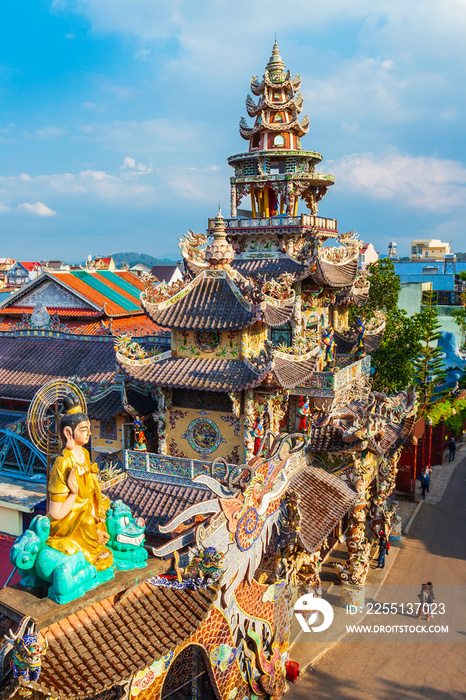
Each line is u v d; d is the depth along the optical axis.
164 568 15.52
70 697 11.88
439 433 50.00
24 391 32.00
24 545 12.99
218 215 25.80
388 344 47.31
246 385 22.86
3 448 29.78
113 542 14.72
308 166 35.34
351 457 26.83
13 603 12.78
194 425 25.44
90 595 13.37
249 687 19.75
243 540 18.72
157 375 24.67
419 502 41.22
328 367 31.53
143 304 24.78
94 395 27.91
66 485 13.43
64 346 35.31
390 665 23.81
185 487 24.38
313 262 31.30
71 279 55.78
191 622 14.95
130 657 13.30
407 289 67.88
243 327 23.50
